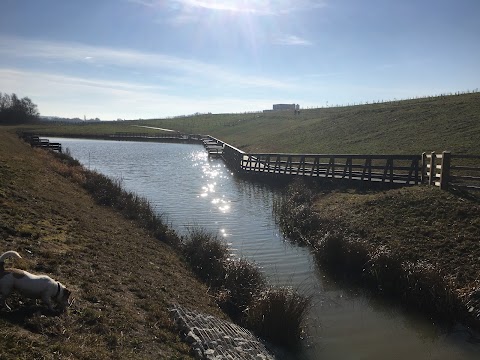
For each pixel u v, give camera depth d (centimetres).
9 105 13938
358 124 4684
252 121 9169
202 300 1029
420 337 954
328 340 939
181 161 4884
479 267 1144
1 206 1238
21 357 543
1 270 673
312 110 9250
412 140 3334
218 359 709
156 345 707
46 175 2092
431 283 1060
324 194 2278
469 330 967
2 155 2231
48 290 691
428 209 1561
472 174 2133
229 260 1263
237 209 2292
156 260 1230
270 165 3575
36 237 1055
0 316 638
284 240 1702
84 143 7644
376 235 1481
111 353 630
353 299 1144
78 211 1538
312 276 1304
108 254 1117
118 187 2309
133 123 13550
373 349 905
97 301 800
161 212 2170
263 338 912
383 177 2141
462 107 3944
